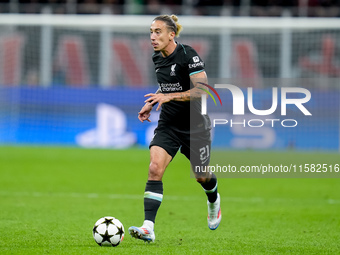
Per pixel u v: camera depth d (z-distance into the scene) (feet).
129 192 133.59
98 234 70.38
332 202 122.01
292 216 102.27
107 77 262.06
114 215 100.78
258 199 126.11
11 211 102.32
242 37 258.16
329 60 251.39
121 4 277.44
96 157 208.03
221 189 142.92
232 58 259.39
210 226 84.07
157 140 75.15
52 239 76.07
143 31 262.67
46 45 258.78
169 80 75.41
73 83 261.03
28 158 200.64
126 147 242.37
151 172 73.46
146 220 71.82
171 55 74.43
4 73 257.96
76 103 245.04
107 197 124.88
